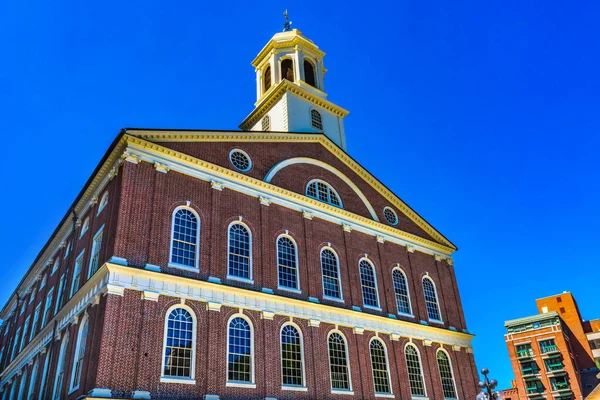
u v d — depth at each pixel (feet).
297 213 108.99
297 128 136.36
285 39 156.15
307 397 89.25
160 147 89.51
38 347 104.32
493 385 77.56
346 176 127.44
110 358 69.05
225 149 102.22
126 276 75.87
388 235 128.36
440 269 138.21
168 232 84.64
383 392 103.30
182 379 74.54
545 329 268.41
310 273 103.91
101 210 90.89
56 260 119.14
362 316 107.96
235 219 95.71
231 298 86.63
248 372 83.56
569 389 250.98
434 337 122.31
